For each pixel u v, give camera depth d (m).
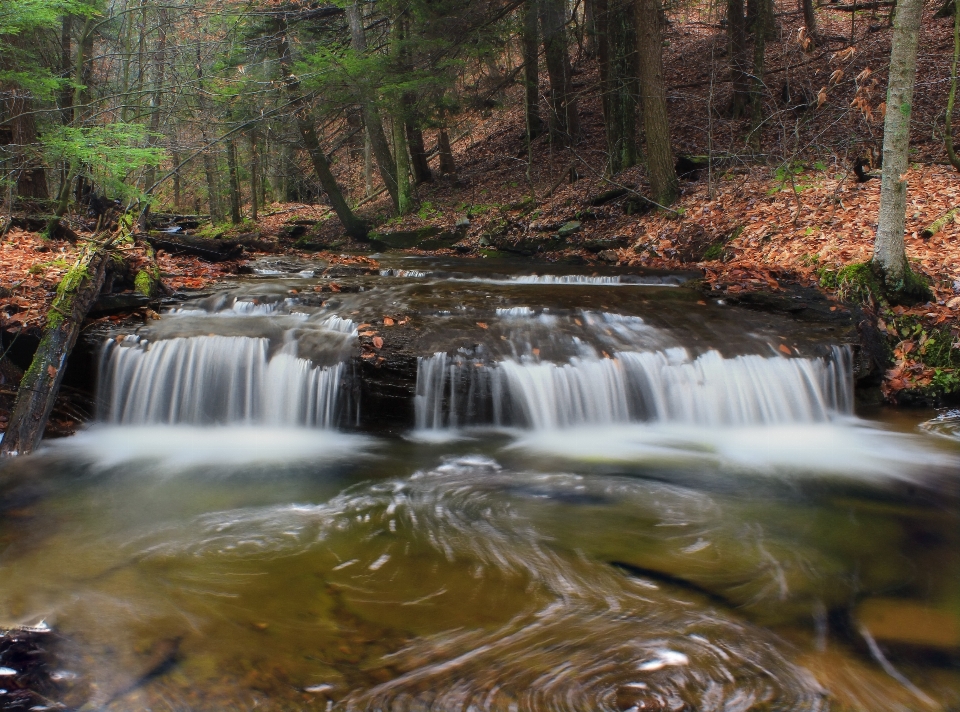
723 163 15.94
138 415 7.07
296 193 34.03
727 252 12.02
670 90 21.81
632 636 3.45
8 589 3.85
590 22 21.47
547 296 9.15
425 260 15.27
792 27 23.45
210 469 5.86
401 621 3.54
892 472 5.90
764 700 3.00
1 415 6.65
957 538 4.66
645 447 6.49
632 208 15.54
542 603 3.74
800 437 6.82
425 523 4.78
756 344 7.59
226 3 17.41
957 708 2.98
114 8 14.91
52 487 5.45
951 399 7.56
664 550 4.42
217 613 3.61
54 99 11.23
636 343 7.56
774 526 4.82
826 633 3.52
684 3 21.53
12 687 2.99
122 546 4.41
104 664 3.19
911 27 7.51
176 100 16.86
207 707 2.92
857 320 8.00
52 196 15.28
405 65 18.94
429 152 27.48
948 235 9.43
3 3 8.59
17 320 7.12
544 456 6.21
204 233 20.20
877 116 13.55
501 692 3.01
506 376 6.88
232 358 7.10
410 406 6.86
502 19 19.30
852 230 10.33
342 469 5.86
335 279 10.71
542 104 25.34
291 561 4.21
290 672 3.14
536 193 20.11
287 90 18.34
